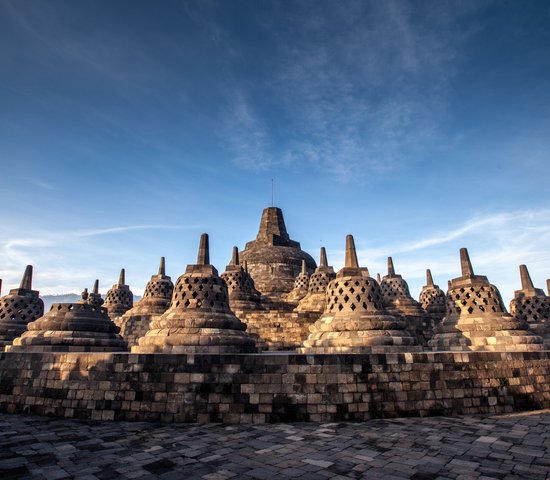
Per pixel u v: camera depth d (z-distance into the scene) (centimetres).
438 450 866
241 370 1236
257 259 4194
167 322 1567
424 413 1245
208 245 1864
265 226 4900
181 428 1120
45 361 1388
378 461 796
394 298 3164
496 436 980
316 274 3081
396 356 1279
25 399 1380
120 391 1263
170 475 732
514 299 2695
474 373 1324
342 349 1536
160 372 1256
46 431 1090
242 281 2822
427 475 710
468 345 1778
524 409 1343
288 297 3625
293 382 1222
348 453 856
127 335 2686
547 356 1444
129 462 809
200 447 918
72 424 1181
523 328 1795
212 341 1493
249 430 1087
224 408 1205
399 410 1234
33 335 1869
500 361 1367
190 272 1736
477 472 720
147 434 1050
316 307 2848
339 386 1223
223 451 884
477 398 1302
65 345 1850
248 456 842
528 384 1380
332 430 1071
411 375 1272
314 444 934
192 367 1246
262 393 1214
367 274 1822
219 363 1245
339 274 1820
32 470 763
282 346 2411
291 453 862
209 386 1227
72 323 1927
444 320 1992
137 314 2847
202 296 1664
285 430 1080
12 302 2466
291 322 2462
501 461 781
